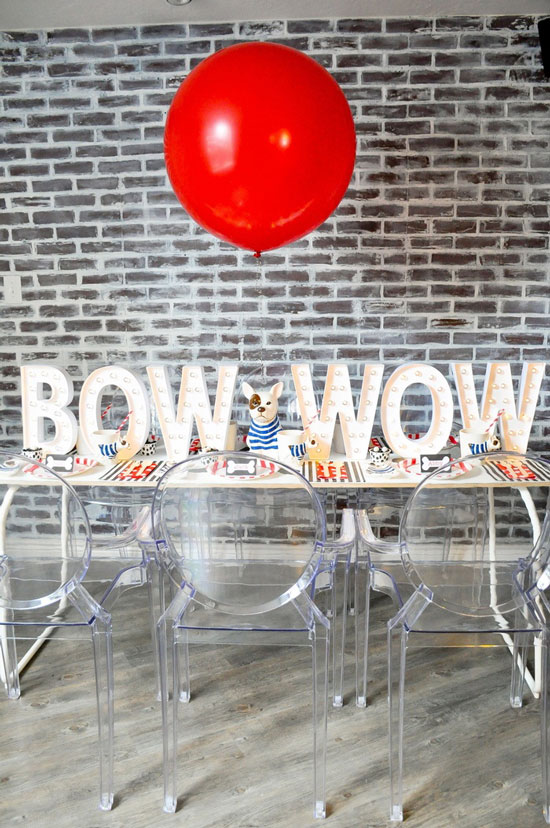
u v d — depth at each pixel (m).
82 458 2.36
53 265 2.98
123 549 2.17
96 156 2.90
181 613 1.68
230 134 1.62
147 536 2.04
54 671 2.30
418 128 2.82
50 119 2.88
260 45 1.68
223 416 2.40
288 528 1.56
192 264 2.96
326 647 1.62
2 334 3.05
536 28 2.74
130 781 1.78
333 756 1.87
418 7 2.65
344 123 1.74
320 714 1.64
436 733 1.96
